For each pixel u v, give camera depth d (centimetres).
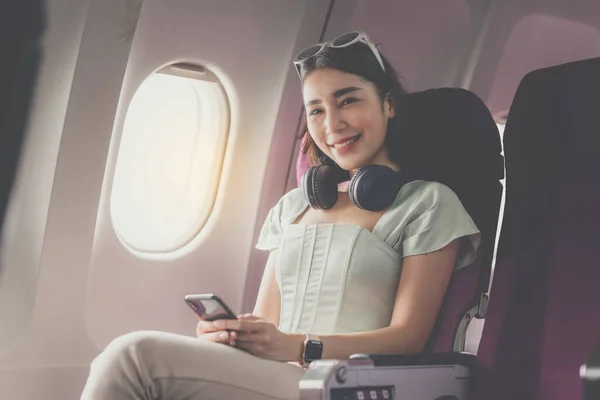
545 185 224
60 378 307
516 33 397
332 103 263
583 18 412
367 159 263
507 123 236
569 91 225
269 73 342
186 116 340
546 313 218
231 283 354
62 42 295
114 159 313
